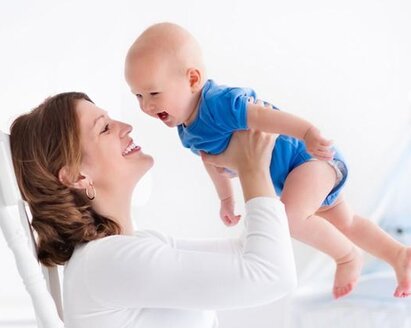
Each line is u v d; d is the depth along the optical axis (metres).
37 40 2.11
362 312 2.27
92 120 1.32
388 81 2.63
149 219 2.69
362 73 2.63
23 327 2.16
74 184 1.30
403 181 2.48
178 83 1.25
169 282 1.18
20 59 2.10
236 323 2.83
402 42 2.61
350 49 2.62
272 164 1.36
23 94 2.10
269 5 2.56
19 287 2.21
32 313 2.19
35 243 1.34
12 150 1.31
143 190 2.27
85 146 1.30
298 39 2.60
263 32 2.58
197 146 1.33
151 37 1.26
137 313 1.24
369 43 2.61
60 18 2.14
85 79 2.18
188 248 1.49
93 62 2.19
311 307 2.31
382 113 2.66
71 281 1.25
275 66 2.61
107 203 1.35
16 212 1.49
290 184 1.36
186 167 2.67
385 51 2.62
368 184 2.69
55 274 1.37
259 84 2.61
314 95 2.64
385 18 2.60
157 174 2.66
